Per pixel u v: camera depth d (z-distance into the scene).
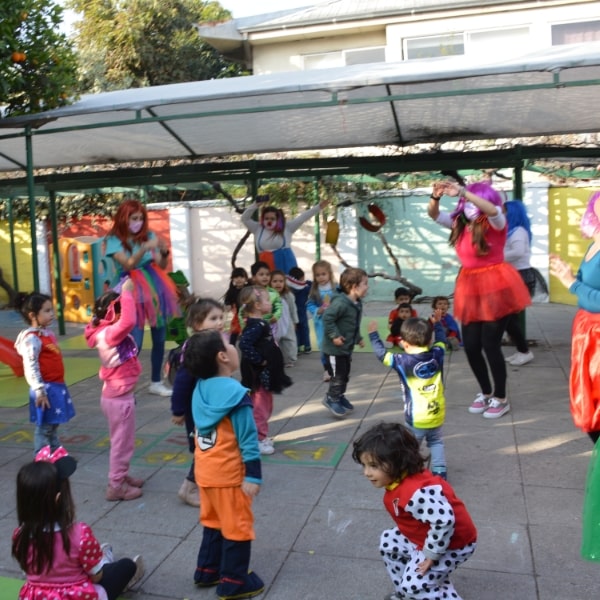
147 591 3.24
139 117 5.91
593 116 7.47
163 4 18.59
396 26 14.23
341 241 13.70
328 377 6.87
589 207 3.91
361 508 4.00
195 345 3.11
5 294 14.41
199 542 3.70
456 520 2.74
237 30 14.77
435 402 4.16
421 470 2.76
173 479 4.57
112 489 4.21
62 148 8.58
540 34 13.70
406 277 13.70
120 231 6.35
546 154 7.81
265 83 5.88
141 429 5.62
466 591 3.10
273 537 3.68
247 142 8.52
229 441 3.08
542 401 5.93
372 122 7.69
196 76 19.62
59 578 2.68
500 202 5.30
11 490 4.49
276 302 6.53
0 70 5.97
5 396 6.90
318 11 14.84
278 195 13.78
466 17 13.96
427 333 4.21
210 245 14.48
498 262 5.33
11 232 12.66
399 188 13.49
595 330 3.73
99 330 4.23
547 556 3.39
